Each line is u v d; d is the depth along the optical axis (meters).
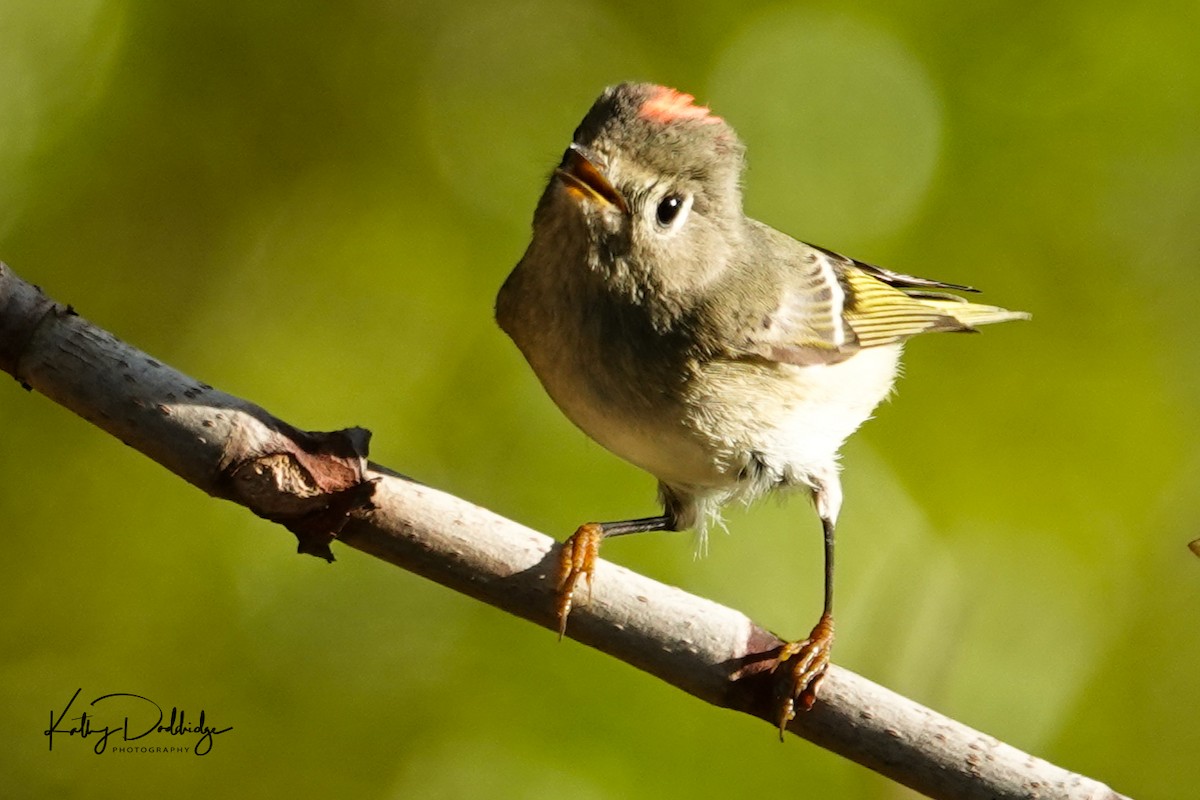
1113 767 9.41
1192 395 9.95
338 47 10.38
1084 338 10.05
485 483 9.45
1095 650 9.65
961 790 5.91
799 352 7.46
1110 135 9.95
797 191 9.97
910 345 10.13
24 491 9.17
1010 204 9.99
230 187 10.15
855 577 9.55
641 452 7.45
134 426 5.66
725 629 6.10
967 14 10.04
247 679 8.95
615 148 7.04
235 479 5.68
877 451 9.88
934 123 10.02
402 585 9.30
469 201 10.21
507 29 10.66
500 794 8.41
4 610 8.94
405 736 8.77
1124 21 9.79
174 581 9.11
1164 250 10.07
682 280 7.20
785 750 8.55
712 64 10.30
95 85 9.58
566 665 8.81
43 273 9.63
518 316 7.30
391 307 10.02
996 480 9.82
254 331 10.05
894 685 9.48
